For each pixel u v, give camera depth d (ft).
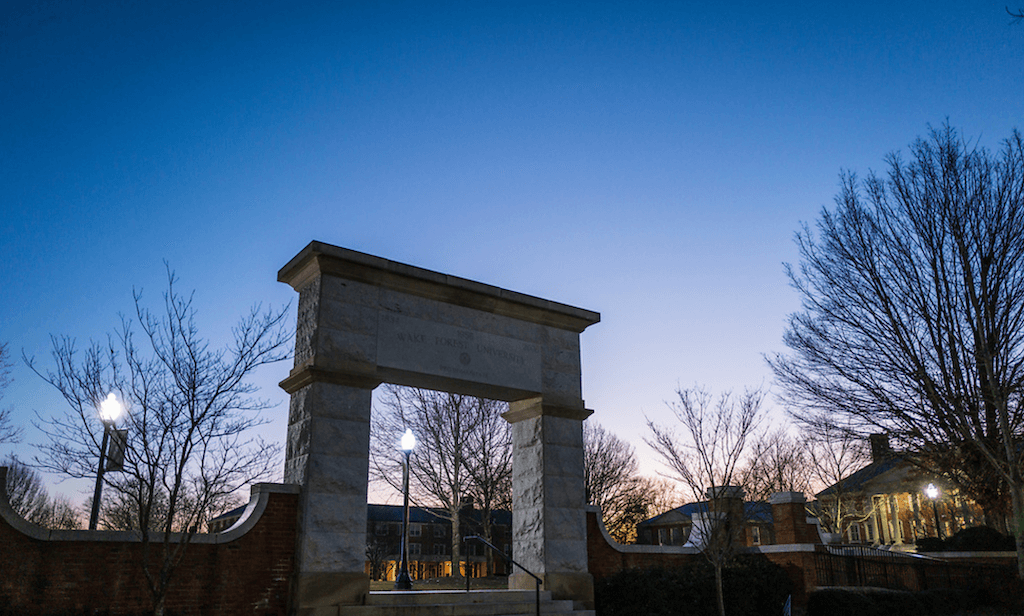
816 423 83.82
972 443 72.54
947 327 71.20
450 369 48.49
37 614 33.91
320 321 44.09
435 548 240.94
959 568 68.39
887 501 154.51
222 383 35.81
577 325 56.03
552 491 51.13
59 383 34.04
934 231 72.59
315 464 41.52
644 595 49.14
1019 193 69.10
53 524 124.98
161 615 30.12
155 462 32.12
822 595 54.44
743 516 60.54
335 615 39.65
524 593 46.65
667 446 81.56
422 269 48.21
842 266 78.89
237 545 39.27
